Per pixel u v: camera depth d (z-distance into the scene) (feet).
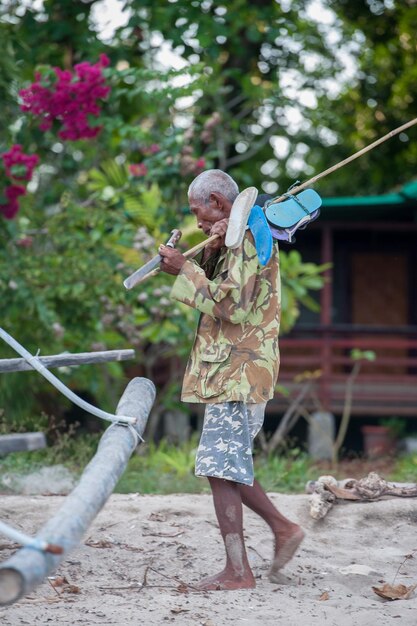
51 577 20.65
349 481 28.30
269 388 19.62
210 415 19.69
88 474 14.30
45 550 11.94
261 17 64.85
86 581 20.65
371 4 89.97
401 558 23.77
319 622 17.04
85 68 42.27
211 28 58.80
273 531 20.39
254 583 19.74
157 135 49.83
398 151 94.02
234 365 19.49
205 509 26.78
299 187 20.43
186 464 40.50
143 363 61.52
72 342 49.26
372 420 73.46
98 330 48.91
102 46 56.39
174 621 16.90
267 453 51.55
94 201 50.11
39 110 42.47
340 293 80.33
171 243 19.67
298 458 48.19
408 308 80.53
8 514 25.94
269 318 19.81
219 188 19.94
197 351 20.02
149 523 25.23
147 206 48.47
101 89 42.29
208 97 61.82
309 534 25.64
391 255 80.48
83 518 13.01
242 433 19.49
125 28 57.88
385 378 70.90
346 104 94.38
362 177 95.71
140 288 46.21
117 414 17.46
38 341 47.98
